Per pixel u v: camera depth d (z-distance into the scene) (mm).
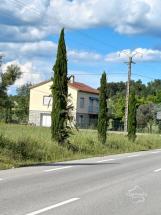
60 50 28641
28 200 11062
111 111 99062
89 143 30219
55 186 13594
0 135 22266
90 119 91500
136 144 38281
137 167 20734
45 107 88375
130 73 52812
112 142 34000
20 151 21594
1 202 10703
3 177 15148
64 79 28344
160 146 42500
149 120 92750
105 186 14047
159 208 10695
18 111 89750
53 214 9555
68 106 28219
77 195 12109
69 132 27688
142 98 116000
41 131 34062
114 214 9820
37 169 18078
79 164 21109
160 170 19641
